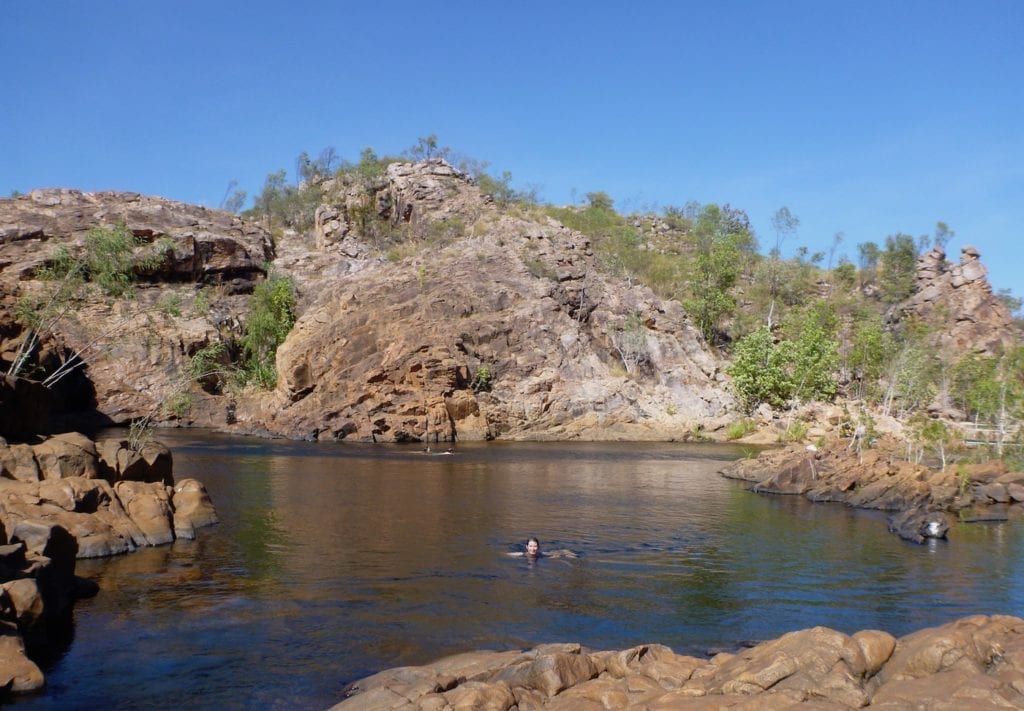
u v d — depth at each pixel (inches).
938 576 724.0
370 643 497.0
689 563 759.1
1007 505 1224.8
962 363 3154.5
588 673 394.9
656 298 3432.6
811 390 2999.5
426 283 3065.9
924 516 1003.3
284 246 4210.1
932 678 348.8
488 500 1170.6
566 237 3644.2
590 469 1707.7
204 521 890.7
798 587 673.0
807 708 318.3
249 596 600.7
